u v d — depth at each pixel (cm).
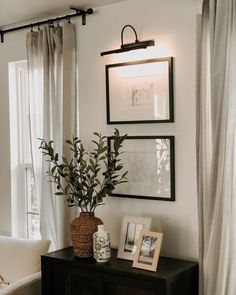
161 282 277
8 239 377
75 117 372
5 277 359
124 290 297
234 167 282
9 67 424
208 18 294
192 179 315
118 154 326
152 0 330
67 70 366
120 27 347
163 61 324
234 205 281
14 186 430
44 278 329
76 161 363
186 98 317
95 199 329
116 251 341
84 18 366
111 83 350
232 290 281
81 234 321
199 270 297
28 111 408
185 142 318
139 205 340
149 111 332
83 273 310
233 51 280
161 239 295
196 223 314
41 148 355
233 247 281
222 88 280
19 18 393
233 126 279
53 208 379
